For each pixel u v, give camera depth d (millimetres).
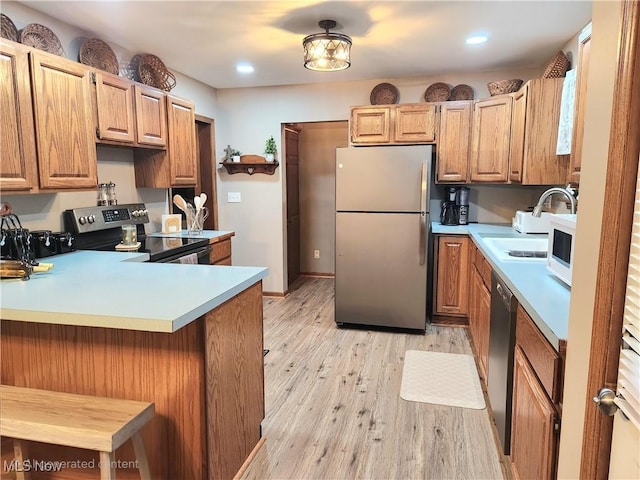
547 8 2453
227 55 3379
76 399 1532
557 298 1608
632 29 825
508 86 3492
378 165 3584
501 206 4152
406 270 3646
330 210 5820
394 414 2408
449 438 2184
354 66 3725
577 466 1079
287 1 2352
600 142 984
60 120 2268
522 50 3264
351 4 2396
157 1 2350
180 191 4414
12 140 2016
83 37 2803
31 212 2486
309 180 5824
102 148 2998
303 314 4273
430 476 1912
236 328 1867
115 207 3021
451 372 2922
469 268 3631
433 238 3846
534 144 3072
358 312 3797
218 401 1707
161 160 3271
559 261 1800
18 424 1380
